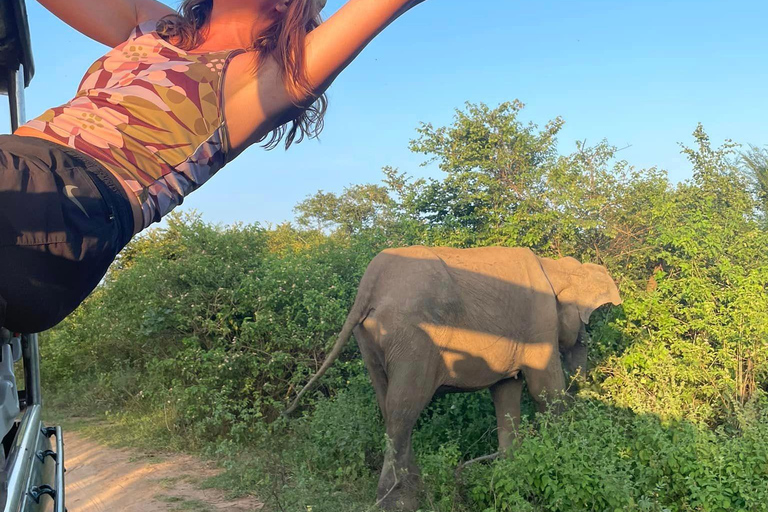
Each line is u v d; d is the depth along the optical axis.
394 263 5.77
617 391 6.76
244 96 1.54
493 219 9.46
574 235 8.59
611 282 6.80
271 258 9.61
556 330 6.21
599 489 4.47
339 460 6.25
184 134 1.50
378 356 5.71
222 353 7.87
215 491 6.07
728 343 6.84
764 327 6.54
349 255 9.67
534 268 6.25
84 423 9.70
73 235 1.32
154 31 1.67
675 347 7.01
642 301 7.34
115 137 1.46
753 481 4.51
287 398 7.91
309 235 22.42
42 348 12.83
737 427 5.90
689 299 7.29
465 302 5.78
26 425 2.04
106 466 7.11
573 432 5.05
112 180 1.42
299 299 8.40
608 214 8.58
